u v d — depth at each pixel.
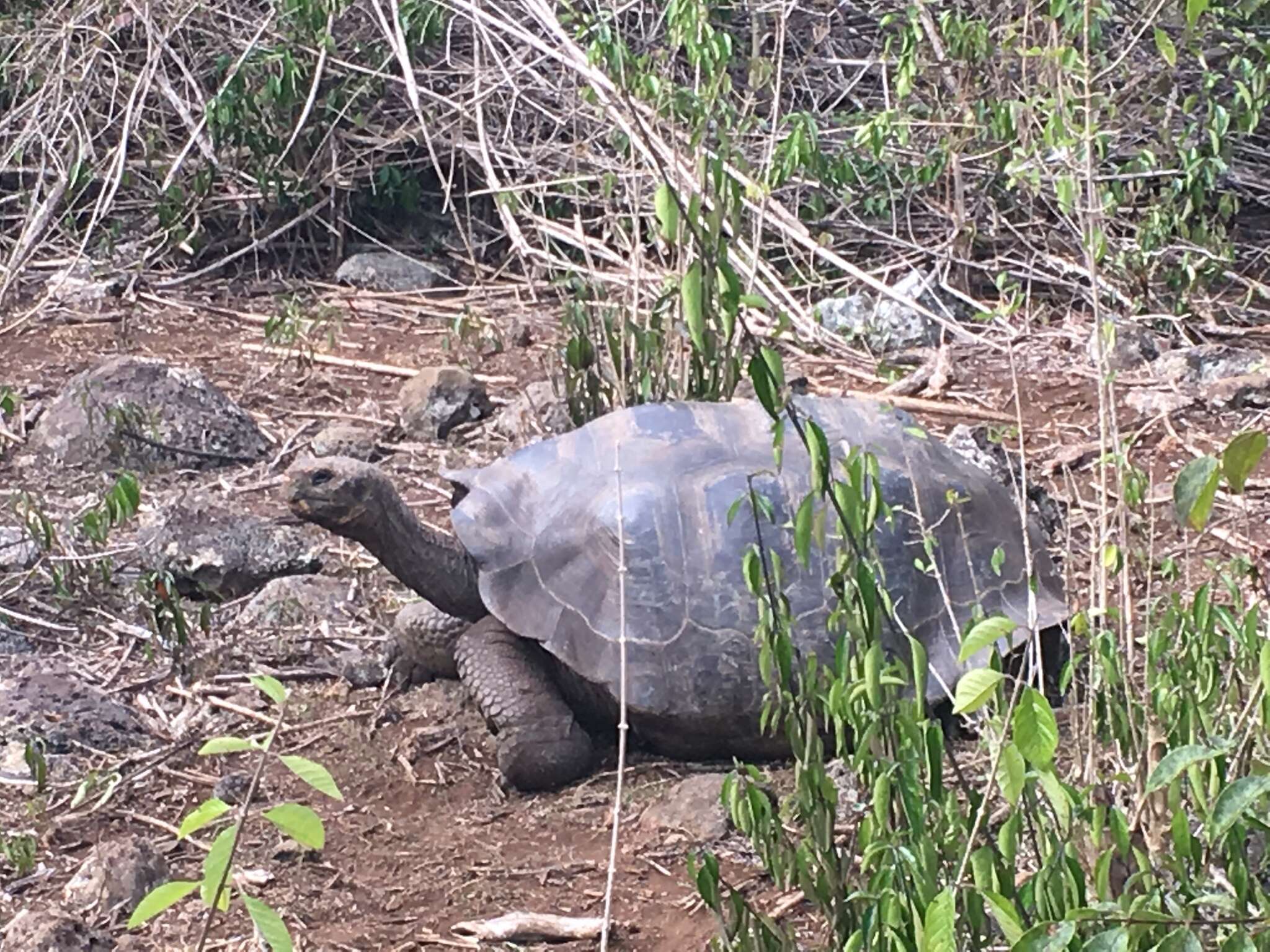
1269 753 2.54
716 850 3.57
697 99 4.98
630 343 5.25
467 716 4.18
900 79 7.02
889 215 8.05
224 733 4.09
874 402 4.28
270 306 7.78
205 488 5.59
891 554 3.78
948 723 3.91
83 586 4.75
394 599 4.77
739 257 6.51
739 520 3.78
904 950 2.34
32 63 8.40
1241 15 7.94
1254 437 1.96
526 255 7.80
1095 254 3.05
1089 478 5.53
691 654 3.71
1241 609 2.98
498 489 4.01
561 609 3.79
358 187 8.59
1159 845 2.53
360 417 6.30
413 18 8.04
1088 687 2.86
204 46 8.74
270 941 2.09
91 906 3.35
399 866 3.56
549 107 8.41
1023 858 2.98
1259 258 8.12
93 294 7.68
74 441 5.71
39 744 3.88
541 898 3.44
